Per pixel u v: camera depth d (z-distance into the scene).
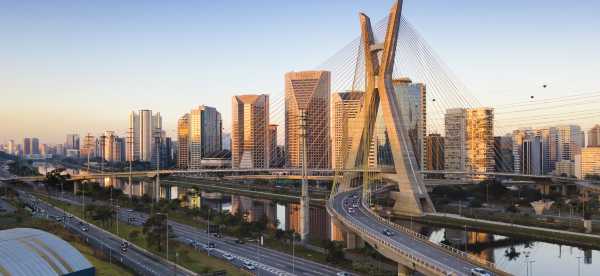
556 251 163.50
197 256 134.75
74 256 95.94
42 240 98.56
